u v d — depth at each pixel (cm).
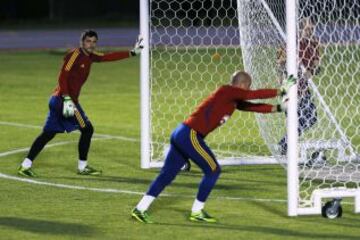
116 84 5881
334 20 3078
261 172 3072
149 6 3189
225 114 2277
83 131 2980
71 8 13250
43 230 2248
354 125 3678
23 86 5812
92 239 2161
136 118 4416
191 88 5341
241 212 2448
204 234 2206
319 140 2958
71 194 2691
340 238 2162
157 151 3475
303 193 2630
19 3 13188
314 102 2978
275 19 2900
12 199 2614
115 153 3447
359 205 2414
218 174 2312
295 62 2336
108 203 2566
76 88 2928
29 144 3619
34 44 9250
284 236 2184
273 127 3048
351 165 2930
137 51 2950
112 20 12938
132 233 2216
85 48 2912
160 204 2550
